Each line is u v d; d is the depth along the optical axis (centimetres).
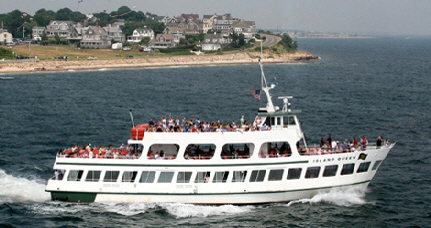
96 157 6119
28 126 10831
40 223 5650
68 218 5759
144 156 6050
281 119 6238
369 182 6694
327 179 6200
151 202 6081
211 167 6003
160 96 16000
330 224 5719
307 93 16900
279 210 6012
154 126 6334
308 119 11906
